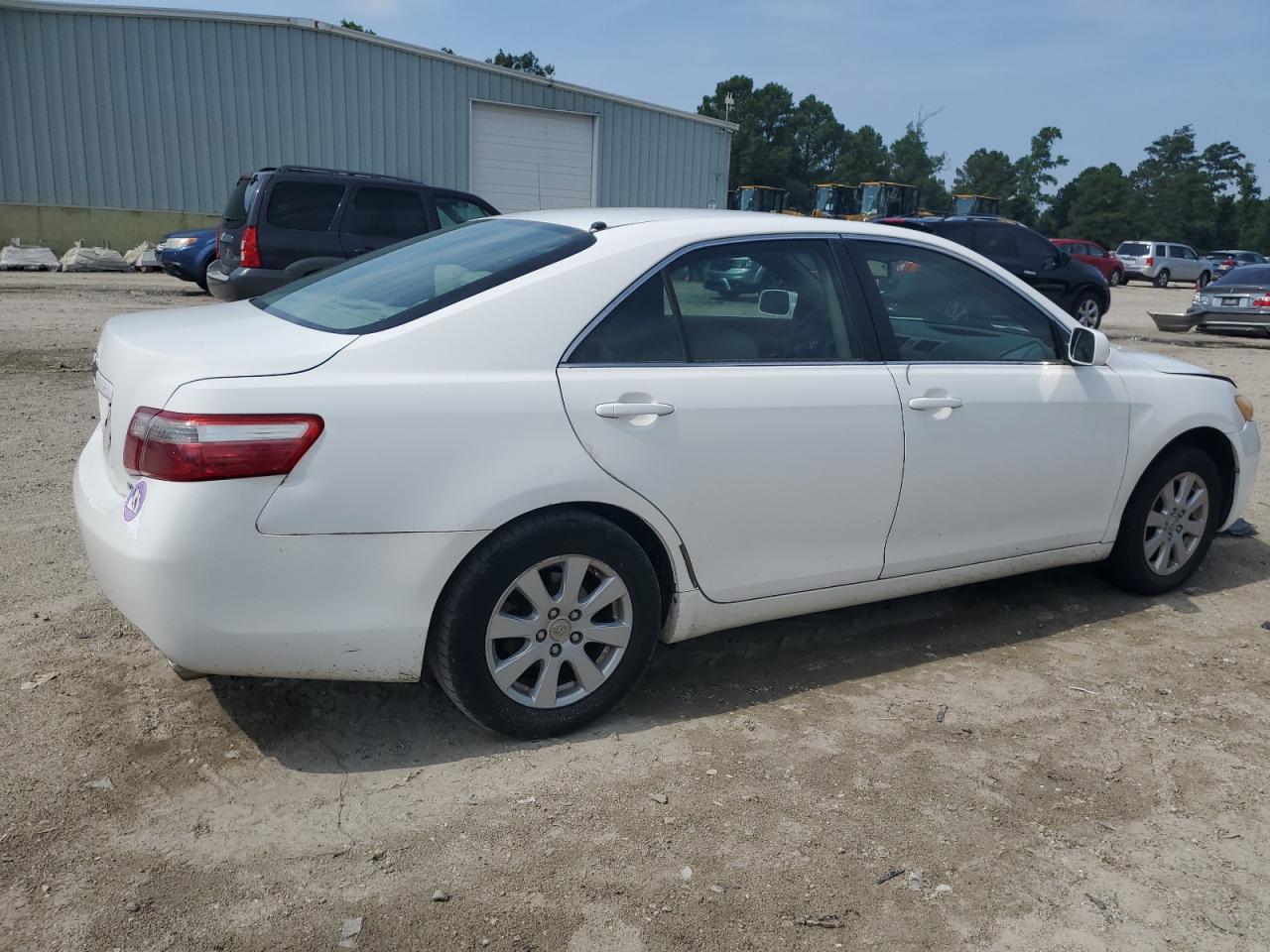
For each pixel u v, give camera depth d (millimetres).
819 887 2533
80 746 2994
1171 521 4578
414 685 3490
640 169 26750
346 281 3564
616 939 2322
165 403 2648
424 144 23734
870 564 3682
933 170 103188
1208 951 2381
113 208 21562
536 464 2922
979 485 3848
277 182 11000
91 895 2381
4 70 20281
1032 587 4754
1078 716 3484
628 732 3256
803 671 3777
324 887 2453
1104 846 2760
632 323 3188
